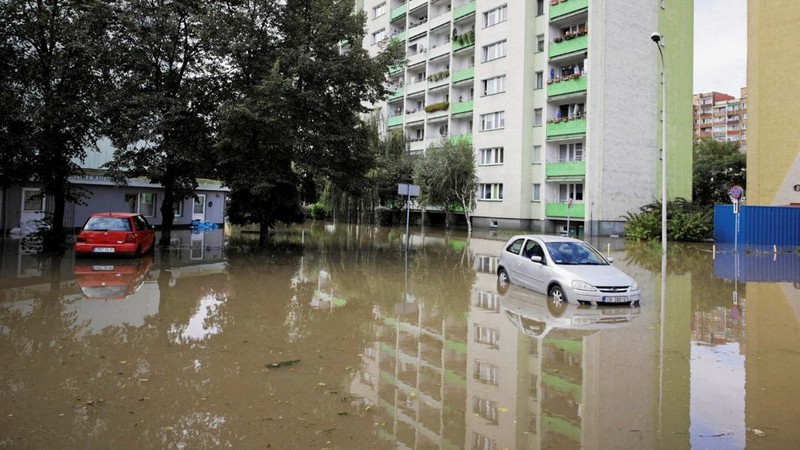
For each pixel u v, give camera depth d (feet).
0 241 74.13
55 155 63.05
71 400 17.58
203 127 65.67
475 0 143.84
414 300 37.81
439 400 18.28
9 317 29.55
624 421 16.49
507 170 131.44
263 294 38.88
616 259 68.44
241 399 18.02
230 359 22.67
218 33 61.87
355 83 70.64
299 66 62.59
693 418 16.71
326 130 68.39
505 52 133.59
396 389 19.31
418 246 84.69
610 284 35.68
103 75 63.05
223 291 39.68
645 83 122.72
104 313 31.27
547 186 123.13
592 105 113.50
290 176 67.56
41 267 49.88
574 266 38.40
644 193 121.80
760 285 46.29
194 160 61.93
